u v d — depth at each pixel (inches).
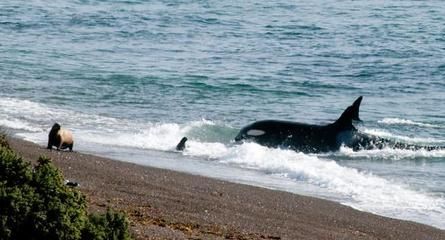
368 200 3115.2
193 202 2657.5
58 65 6437.0
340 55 7736.2
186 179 3078.2
